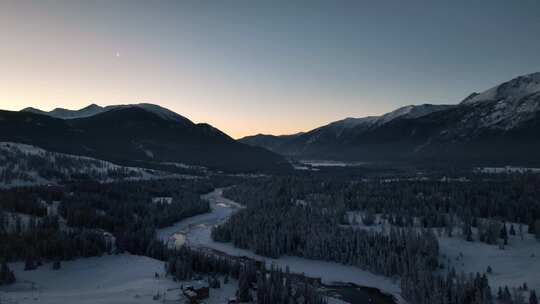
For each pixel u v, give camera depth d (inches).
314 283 4958.2
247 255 6648.6
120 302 3858.3
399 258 5762.8
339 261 6240.2
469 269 5698.8
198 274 4985.2
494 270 5610.2
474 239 6835.6
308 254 6446.9
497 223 7027.6
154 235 7554.1
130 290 4254.4
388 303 4682.6
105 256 5689.0
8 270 4458.7
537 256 6003.9
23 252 5265.8
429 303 4360.2
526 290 4758.9
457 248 6451.8
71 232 6205.7
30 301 3816.4
